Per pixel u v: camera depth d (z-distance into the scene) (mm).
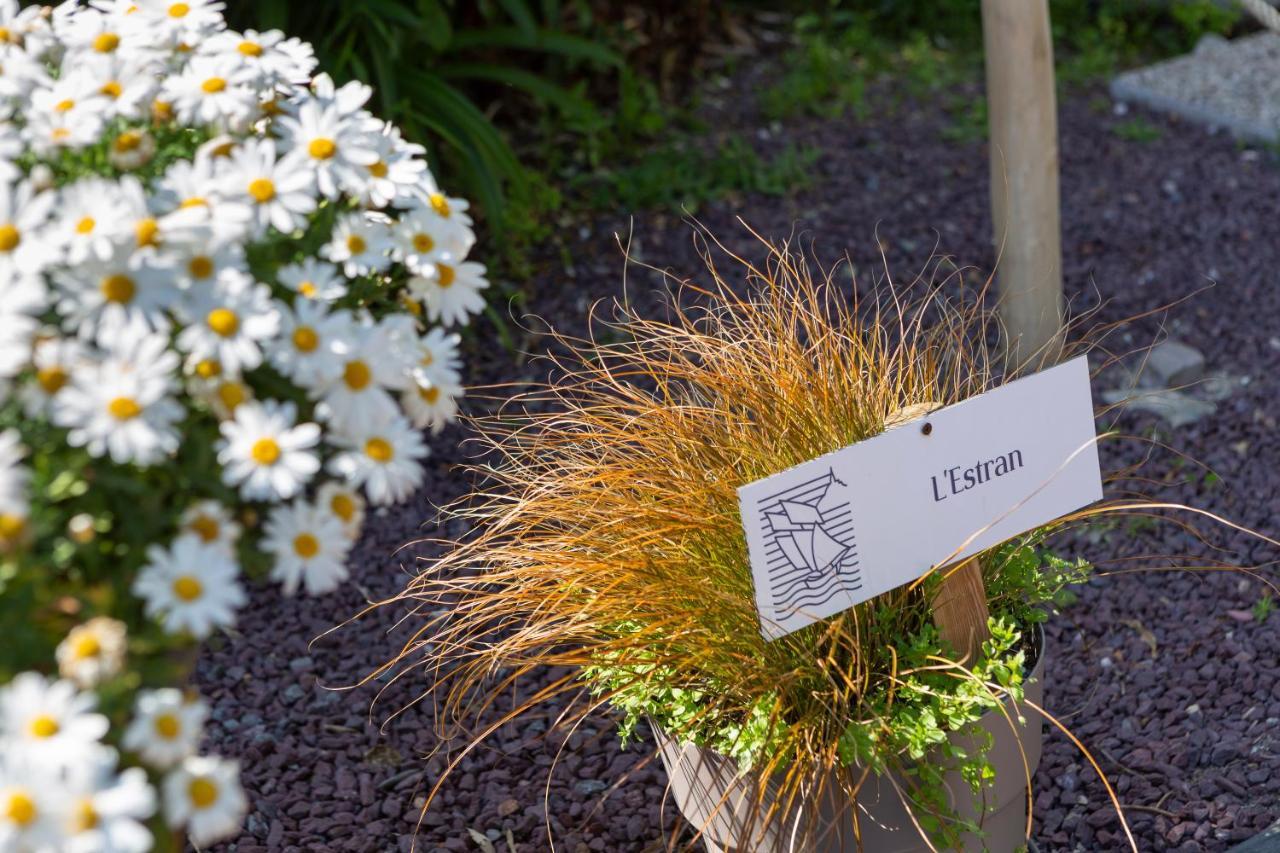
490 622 2418
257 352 1660
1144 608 2459
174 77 1804
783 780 1913
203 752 2293
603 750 2283
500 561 2141
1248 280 3266
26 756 1541
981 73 4457
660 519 1984
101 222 1661
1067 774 2230
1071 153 3936
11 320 1610
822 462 1863
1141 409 2814
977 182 3711
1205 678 2350
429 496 2656
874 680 1969
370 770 2275
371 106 3252
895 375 2189
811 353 2141
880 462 1884
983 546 1939
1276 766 2215
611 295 3160
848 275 3232
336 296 1730
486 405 2799
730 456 2025
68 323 1648
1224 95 4172
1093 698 2332
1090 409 1949
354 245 1782
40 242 1646
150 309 1654
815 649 1947
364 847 2178
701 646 1950
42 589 1601
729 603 1934
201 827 1590
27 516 1584
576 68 4023
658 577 1955
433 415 1789
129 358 1629
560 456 2262
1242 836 2141
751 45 4539
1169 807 2186
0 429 1628
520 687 2363
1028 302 2748
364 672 2402
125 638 1608
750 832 1887
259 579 1707
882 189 3668
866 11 4770
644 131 3867
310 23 3305
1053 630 2434
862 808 1913
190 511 1635
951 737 1919
